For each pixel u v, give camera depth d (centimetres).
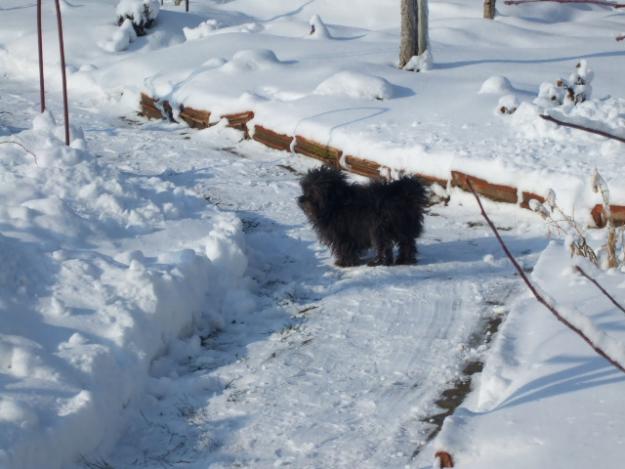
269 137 793
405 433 500
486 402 495
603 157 679
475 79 850
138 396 520
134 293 547
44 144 662
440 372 531
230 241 596
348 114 778
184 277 564
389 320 568
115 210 615
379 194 612
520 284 592
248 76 871
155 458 496
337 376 532
